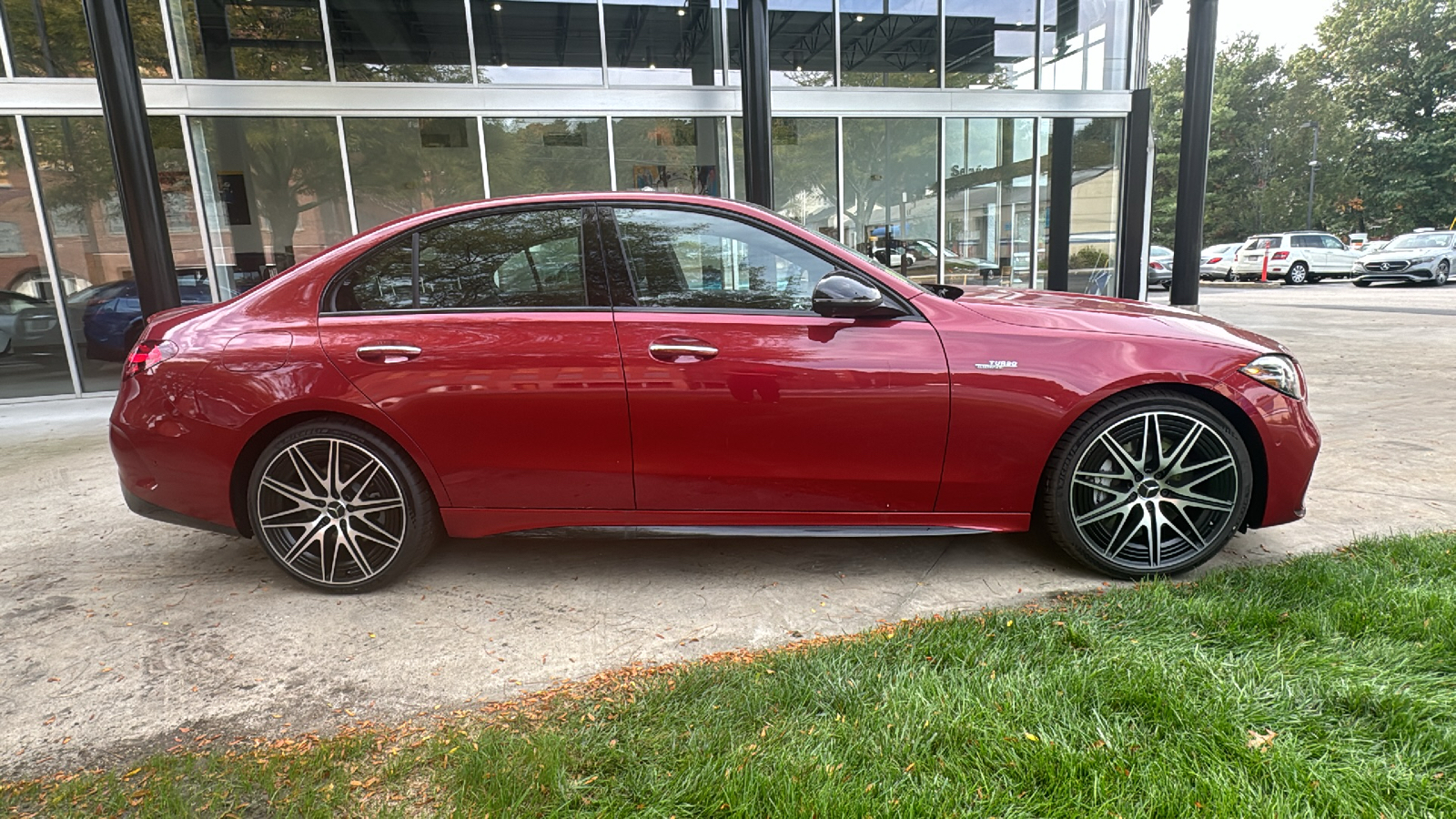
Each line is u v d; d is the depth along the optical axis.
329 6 8.27
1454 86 42.00
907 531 2.68
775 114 9.16
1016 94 9.85
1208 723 1.72
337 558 2.73
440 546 3.25
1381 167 44.19
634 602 2.64
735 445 2.57
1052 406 2.53
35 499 4.08
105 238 7.70
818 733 1.73
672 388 2.52
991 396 2.52
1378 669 1.92
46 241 7.55
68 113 7.41
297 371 2.57
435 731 1.89
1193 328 2.69
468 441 2.60
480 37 8.59
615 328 2.56
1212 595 2.37
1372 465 3.97
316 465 2.71
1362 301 14.97
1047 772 1.58
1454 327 10.20
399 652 2.33
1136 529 2.65
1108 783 1.55
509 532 2.74
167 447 2.66
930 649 2.12
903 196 9.82
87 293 7.70
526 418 2.57
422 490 2.70
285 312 2.65
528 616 2.56
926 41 9.64
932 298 2.64
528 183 8.80
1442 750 1.61
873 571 2.87
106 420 6.53
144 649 2.37
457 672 2.20
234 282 8.27
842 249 2.66
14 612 2.64
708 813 1.50
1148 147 10.23
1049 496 2.65
